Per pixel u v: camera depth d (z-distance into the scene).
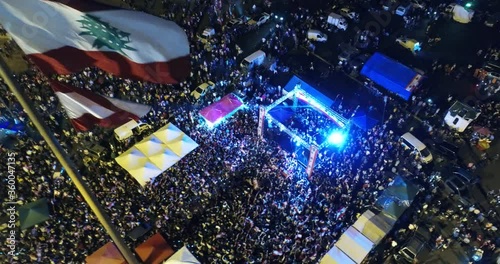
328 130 34.69
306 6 45.53
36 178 29.70
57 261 26.38
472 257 27.91
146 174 30.22
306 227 28.62
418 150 32.94
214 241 27.92
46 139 11.02
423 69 40.00
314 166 31.53
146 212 28.91
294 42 42.19
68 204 28.59
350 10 44.31
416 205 30.67
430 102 36.62
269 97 37.41
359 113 35.62
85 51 11.55
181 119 35.16
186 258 26.17
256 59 38.84
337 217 29.25
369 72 38.56
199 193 30.14
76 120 12.81
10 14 10.69
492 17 43.03
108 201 28.97
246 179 31.11
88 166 31.45
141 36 11.33
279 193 30.25
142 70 12.00
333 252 27.28
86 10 10.71
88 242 27.20
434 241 28.88
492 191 31.44
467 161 33.56
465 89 38.31
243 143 33.41
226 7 44.44
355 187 31.20
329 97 37.59
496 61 40.00
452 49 41.56
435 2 45.25
